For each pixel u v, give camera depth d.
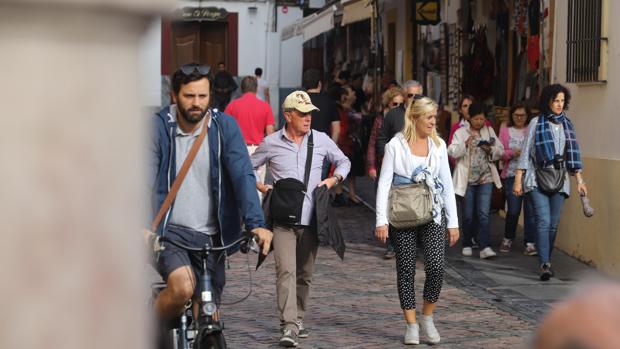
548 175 19.83
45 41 2.36
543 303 17.92
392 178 14.69
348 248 24.41
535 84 26.19
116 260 2.43
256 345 14.89
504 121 27.44
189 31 61.91
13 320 2.31
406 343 14.91
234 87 55.03
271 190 14.55
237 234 10.89
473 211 22.77
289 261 14.55
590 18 21.55
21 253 2.33
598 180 21.16
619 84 20.34
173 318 10.30
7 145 2.33
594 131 21.75
